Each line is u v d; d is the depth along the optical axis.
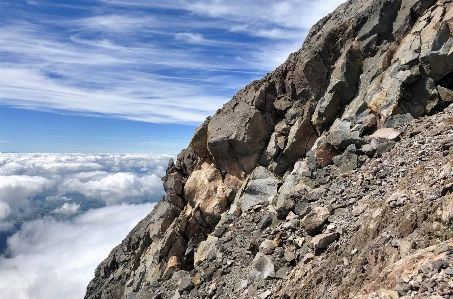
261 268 16.30
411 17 23.80
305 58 26.98
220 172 29.36
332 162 21.80
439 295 6.51
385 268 8.86
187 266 27.31
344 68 24.77
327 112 24.89
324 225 15.77
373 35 24.67
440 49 20.62
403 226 10.19
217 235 24.44
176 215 31.73
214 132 28.84
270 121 28.14
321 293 11.02
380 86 22.67
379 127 21.61
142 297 23.22
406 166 16.08
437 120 18.88
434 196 10.37
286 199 20.12
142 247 34.34
